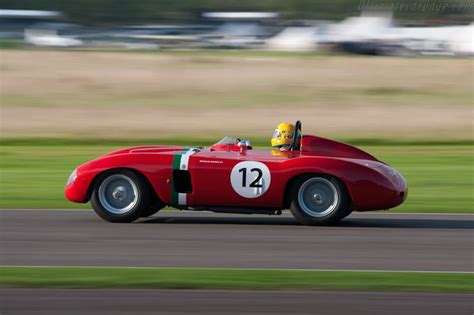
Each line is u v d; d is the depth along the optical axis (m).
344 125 78.50
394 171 30.69
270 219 32.50
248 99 93.75
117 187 30.20
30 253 24.39
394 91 99.50
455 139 71.50
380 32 191.88
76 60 124.88
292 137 31.69
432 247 26.05
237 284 20.34
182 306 18.28
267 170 29.38
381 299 19.05
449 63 124.31
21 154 60.34
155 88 100.88
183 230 28.88
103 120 80.38
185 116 83.19
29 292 19.38
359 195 29.28
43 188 42.09
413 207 36.66
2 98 92.06
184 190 30.17
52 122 79.00
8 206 35.12
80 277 20.97
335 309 18.14
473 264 23.36
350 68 118.56
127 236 27.45
